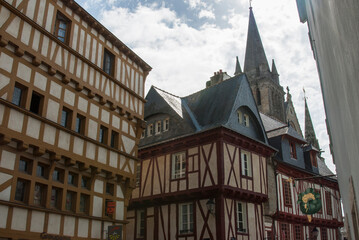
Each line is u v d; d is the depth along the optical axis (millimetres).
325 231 25625
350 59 1888
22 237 9281
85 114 12141
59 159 10688
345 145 3268
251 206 18859
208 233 17016
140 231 20328
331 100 4367
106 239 12156
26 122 9844
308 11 6172
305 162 26234
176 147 19703
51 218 10281
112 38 13875
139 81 15500
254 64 57812
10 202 9023
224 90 21250
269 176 20953
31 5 10656
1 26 9531
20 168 9844
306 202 19266
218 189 16984
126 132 14195
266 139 21297
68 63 11641
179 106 22016
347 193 4301
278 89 57625
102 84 13062
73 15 12312
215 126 17969
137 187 20812
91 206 11820
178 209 18797
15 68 9852
